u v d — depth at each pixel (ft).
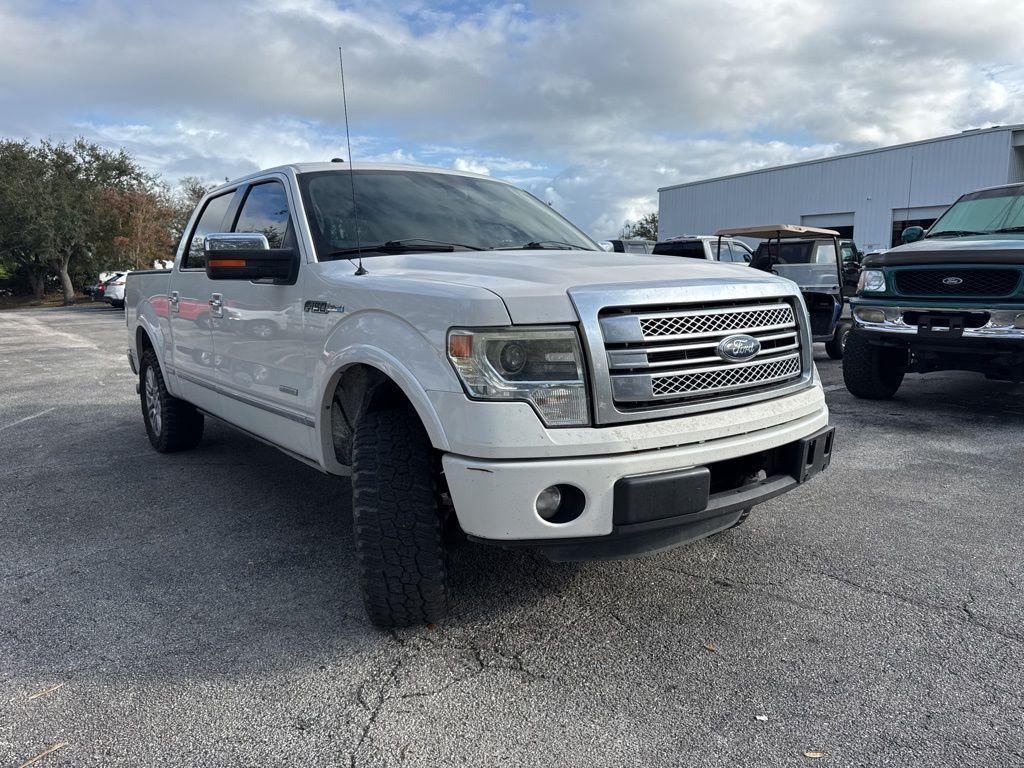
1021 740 7.20
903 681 8.24
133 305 19.60
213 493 15.25
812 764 6.90
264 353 12.23
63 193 141.59
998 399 24.82
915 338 21.25
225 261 10.84
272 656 8.87
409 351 8.65
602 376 8.08
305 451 11.36
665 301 8.49
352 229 11.75
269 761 7.00
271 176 13.42
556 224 14.35
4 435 21.18
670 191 119.24
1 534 13.05
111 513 14.08
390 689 8.16
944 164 84.84
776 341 9.78
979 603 10.09
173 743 7.27
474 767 6.89
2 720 7.66
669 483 8.17
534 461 7.90
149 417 19.16
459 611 9.95
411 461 8.83
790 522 13.21
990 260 19.67
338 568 11.43
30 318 88.28
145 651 9.01
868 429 20.34
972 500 14.34
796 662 8.65
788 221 102.89
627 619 9.71
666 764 6.91
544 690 8.13
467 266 9.83
